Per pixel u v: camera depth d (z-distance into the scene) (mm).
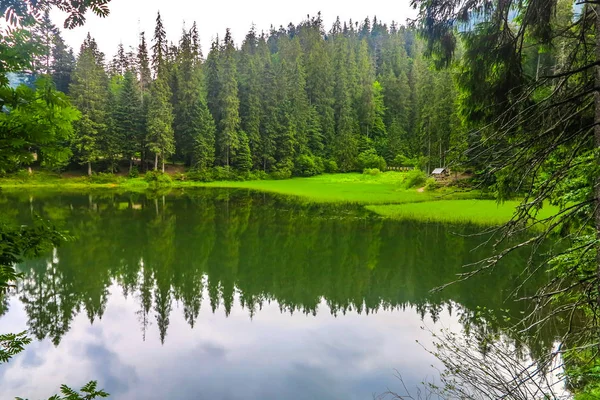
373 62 71375
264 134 48656
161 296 9438
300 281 10492
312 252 13406
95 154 37969
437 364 5898
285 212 21969
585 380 3791
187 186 39469
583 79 3529
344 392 5340
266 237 15734
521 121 3193
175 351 6629
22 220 17438
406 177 33000
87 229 17094
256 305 8758
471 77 4305
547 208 15297
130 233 16469
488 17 4082
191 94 45750
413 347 6551
